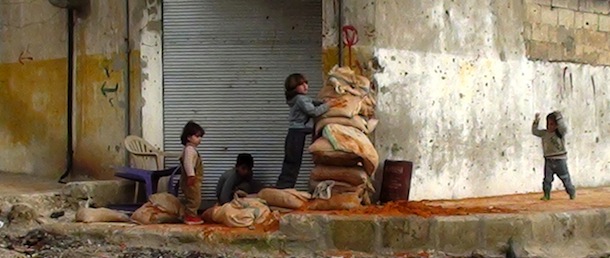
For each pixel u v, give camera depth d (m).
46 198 10.99
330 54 11.05
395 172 10.84
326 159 10.18
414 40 11.48
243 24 12.17
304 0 11.96
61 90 13.50
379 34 11.05
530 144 13.33
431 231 9.14
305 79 10.97
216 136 12.26
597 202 11.44
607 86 14.95
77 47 13.23
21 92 14.17
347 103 10.37
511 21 13.02
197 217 10.18
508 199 11.95
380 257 9.09
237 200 9.95
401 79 11.30
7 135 14.44
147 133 12.33
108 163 12.73
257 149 12.15
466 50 12.24
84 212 10.25
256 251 9.30
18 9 14.20
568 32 14.15
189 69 12.31
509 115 12.96
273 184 12.07
